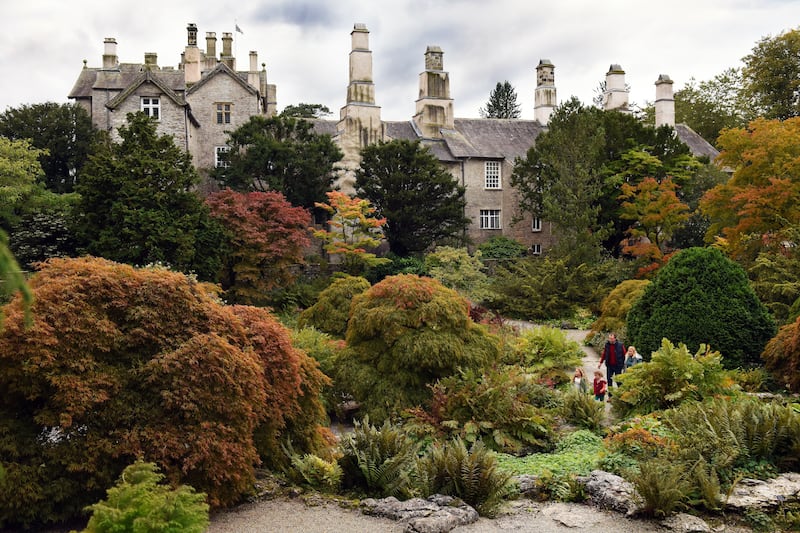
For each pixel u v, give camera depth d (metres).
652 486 8.97
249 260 29.58
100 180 26.52
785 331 15.91
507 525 8.88
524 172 41.28
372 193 38.69
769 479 9.84
